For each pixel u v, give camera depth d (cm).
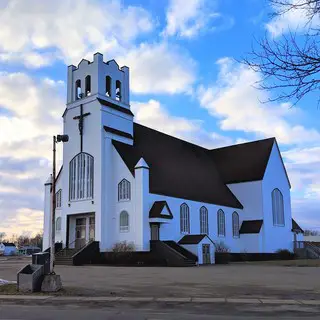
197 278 2567
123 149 4781
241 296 1727
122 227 4459
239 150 6719
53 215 2086
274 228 6138
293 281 2392
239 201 6156
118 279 2483
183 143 6353
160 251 4178
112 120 4847
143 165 4434
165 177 5003
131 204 4431
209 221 5347
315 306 1469
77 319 1191
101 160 4597
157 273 2991
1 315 1265
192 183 5459
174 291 1894
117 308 1424
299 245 6550
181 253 4453
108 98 4900
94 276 2702
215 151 6969
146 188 4422
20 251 11956
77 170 4822
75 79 5066
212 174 6259
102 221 4478
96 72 4844
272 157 6394
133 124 5425
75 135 4909
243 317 1230
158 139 5747
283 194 6512
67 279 2475
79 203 4712
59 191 5141
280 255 6059
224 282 2319
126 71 5225
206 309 1398
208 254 4641
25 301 1598
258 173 6109
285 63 939
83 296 1720
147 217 4372
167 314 1287
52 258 1991
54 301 1598
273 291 1902
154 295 1758
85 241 4706
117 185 4597
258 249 5778
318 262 4900
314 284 2220
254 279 2522
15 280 2370
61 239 4844
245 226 5962
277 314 1295
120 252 4259
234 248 5747
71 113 5000
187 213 4984
